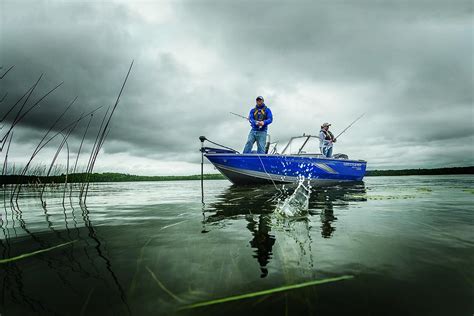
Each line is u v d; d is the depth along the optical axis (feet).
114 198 15.35
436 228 5.62
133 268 3.53
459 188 17.72
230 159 23.61
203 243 4.68
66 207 10.98
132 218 7.64
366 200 11.02
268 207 9.27
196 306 2.55
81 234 5.63
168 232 5.64
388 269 3.37
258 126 24.00
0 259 4.00
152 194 18.44
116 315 2.42
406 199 11.28
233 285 2.99
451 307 2.47
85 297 2.76
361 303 2.56
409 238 4.82
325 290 2.84
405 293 2.74
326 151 28.14
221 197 13.85
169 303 2.61
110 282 3.11
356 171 29.14
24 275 3.35
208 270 3.42
